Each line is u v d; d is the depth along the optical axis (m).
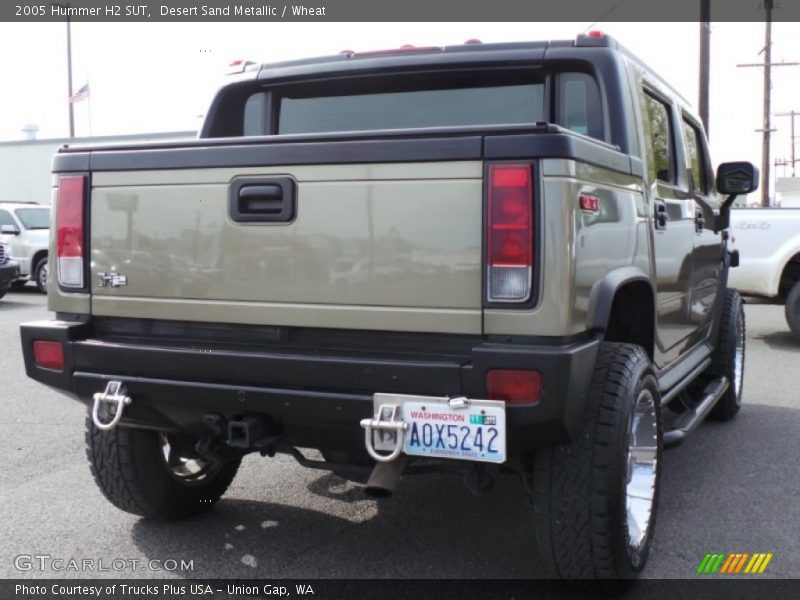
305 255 2.96
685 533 3.94
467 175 2.76
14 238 17.03
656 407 3.49
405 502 4.36
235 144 3.03
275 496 4.45
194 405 3.15
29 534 3.90
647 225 3.75
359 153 2.86
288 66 4.36
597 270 3.01
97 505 4.31
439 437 2.76
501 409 2.68
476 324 2.77
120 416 3.14
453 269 2.78
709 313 5.56
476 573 3.48
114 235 3.24
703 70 21.23
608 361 3.18
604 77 3.81
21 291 17.81
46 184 28.62
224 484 4.24
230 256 3.07
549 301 2.70
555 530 3.02
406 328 2.85
